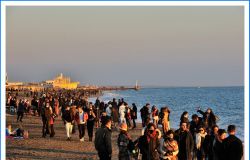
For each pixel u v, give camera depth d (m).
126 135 17.67
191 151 18.64
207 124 26.61
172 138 17.70
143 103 125.88
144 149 17.20
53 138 33.44
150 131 17.33
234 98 161.12
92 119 31.70
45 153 25.66
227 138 16.28
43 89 192.88
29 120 51.12
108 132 18.00
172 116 69.88
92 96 196.62
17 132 33.19
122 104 41.88
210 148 18.89
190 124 22.12
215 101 137.00
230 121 61.19
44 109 34.06
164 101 139.88
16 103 61.62
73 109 32.41
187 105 113.19
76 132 38.59
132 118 42.72
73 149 27.45
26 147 28.11
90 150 27.12
